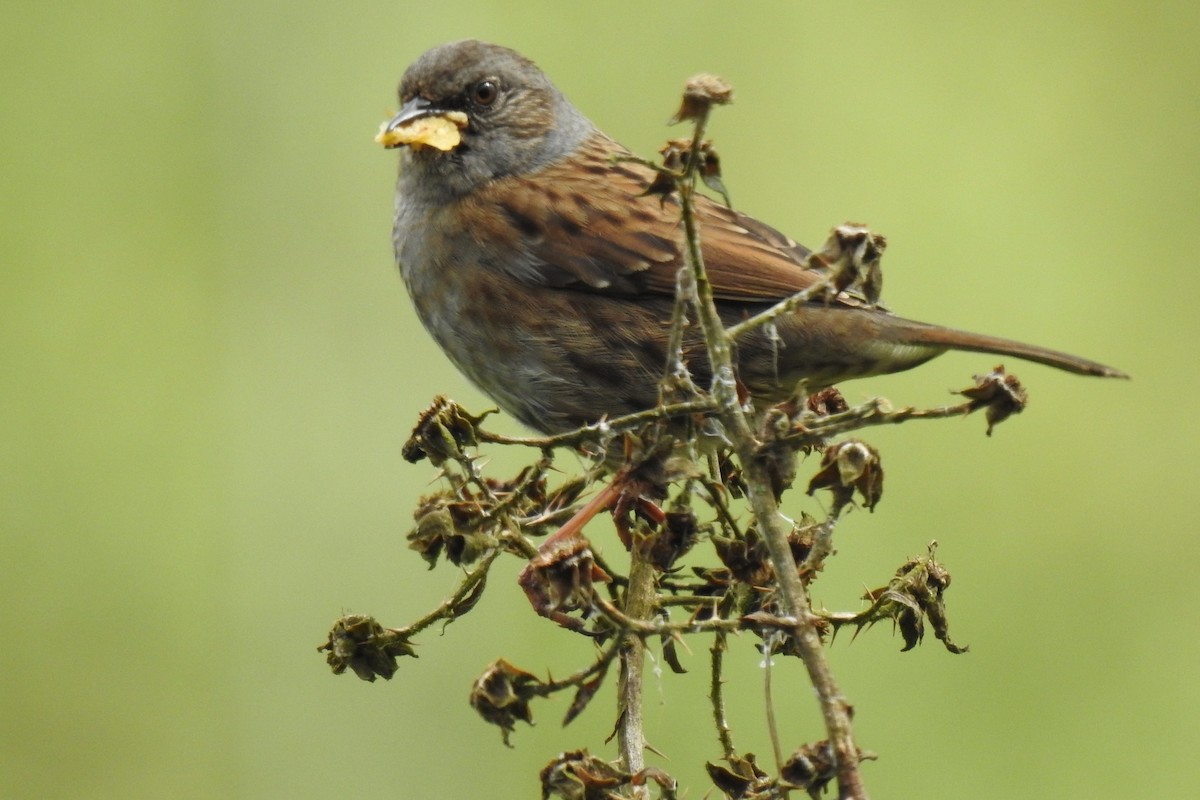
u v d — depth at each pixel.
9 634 12.56
